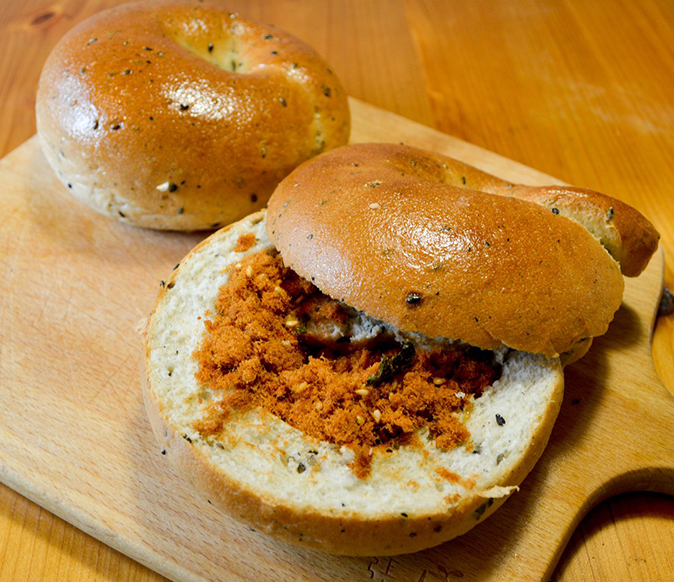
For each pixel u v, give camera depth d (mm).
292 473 154
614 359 202
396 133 274
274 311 180
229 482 149
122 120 209
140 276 221
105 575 163
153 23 235
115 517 164
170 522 164
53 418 184
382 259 160
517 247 161
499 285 157
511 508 168
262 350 171
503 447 158
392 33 340
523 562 160
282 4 356
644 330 210
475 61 325
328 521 145
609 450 180
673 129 291
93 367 197
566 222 174
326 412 162
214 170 214
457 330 156
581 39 337
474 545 162
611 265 176
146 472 173
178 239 232
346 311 182
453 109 300
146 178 212
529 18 350
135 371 196
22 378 193
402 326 157
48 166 254
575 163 276
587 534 174
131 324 208
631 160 278
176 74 215
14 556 165
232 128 214
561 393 167
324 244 166
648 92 308
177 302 182
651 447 181
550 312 159
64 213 239
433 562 159
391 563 159
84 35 230
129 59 217
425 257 158
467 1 360
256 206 225
